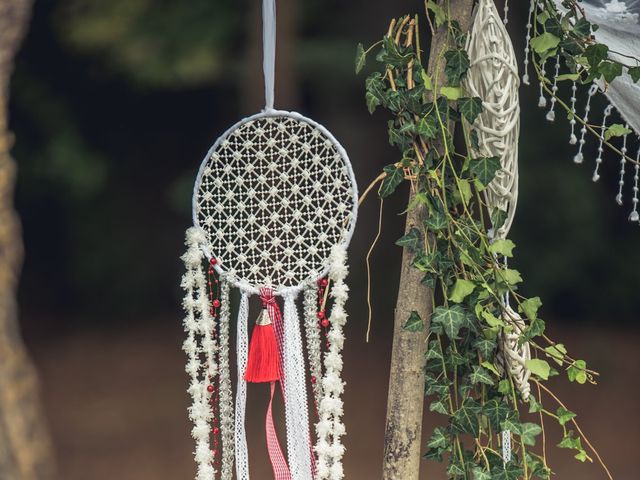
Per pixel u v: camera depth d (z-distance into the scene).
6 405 2.26
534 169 7.86
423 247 1.98
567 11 2.10
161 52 5.48
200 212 2.00
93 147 8.43
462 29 1.97
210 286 2.02
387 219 8.19
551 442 5.66
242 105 5.73
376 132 7.55
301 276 1.99
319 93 7.11
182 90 8.24
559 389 6.88
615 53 2.09
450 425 1.98
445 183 1.96
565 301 8.83
